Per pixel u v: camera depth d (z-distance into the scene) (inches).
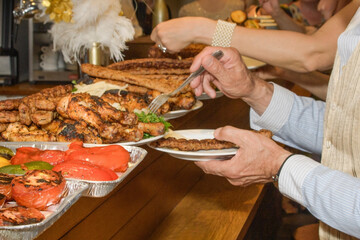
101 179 36.4
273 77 102.7
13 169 37.0
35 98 51.9
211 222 78.0
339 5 117.3
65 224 48.9
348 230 49.1
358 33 55.4
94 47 77.6
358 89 52.7
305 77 98.7
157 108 63.8
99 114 50.1
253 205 84.3
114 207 62.1
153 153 73.8
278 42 77.2
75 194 32.8
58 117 52.5
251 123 75.8
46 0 71.6
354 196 48.1
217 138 58.0
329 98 58.3
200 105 74.4
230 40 79.4
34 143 43.9
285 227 133.3
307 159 53.8
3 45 122.7
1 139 48.9
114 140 48.6
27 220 29.1
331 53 76.3
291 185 53.2
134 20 112.1
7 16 120.8
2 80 123.9
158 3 129.6
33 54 128.5
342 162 56.7
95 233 57.2
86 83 66.9
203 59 64.9
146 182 72.1
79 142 43.1
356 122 53.4
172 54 93.4
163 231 76.0
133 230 69.2
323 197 50.0
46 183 32.3
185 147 56.5
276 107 71.8
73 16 73.5
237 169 56.5
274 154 55.3
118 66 79.2
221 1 177.2
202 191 90.4
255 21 154.6
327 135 58.0
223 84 69.5
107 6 73.7
